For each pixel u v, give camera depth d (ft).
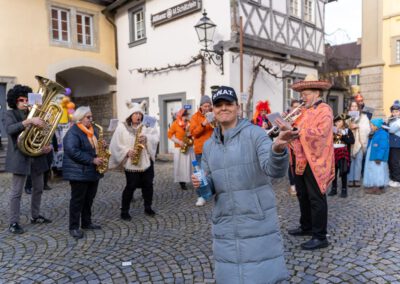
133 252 11.97
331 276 9.81
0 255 12.03
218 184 6.45
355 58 81.92
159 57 39.96
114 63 45.85
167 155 39.22
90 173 13.46
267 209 6.31
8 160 13.97
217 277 6.51
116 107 46.70
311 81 11.47
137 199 19.79
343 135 18.83
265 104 24.41
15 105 14.25
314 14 43.01
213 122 17.67
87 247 12.56
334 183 19.57
